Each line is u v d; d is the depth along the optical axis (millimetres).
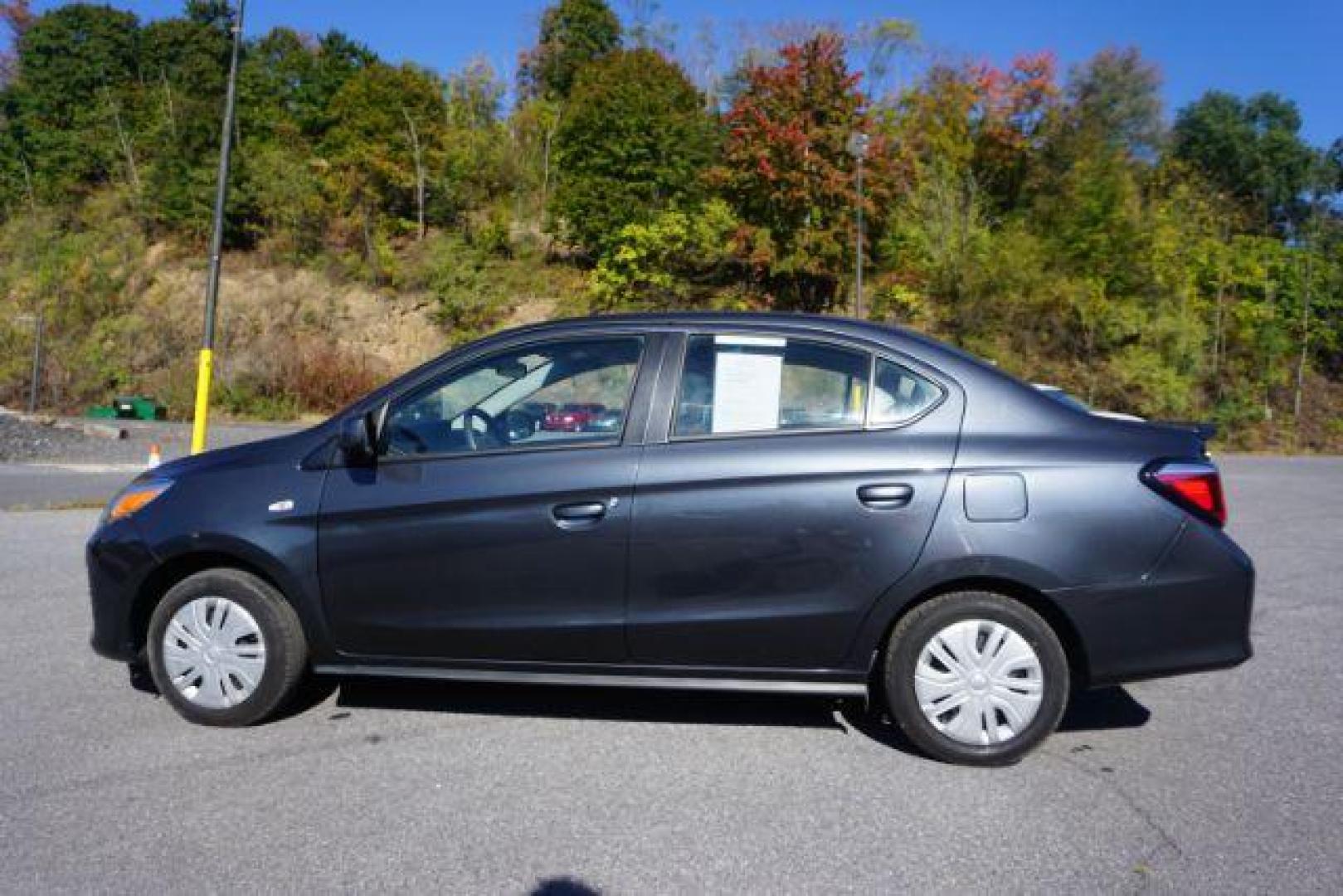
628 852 3293
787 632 4129
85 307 43406
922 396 4230
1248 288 40031
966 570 4016
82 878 3098
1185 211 41219
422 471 4336
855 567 4074
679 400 4297
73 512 11664
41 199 52688
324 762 4070
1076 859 3266
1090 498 4020
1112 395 36281
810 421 4234
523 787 3828
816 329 4371
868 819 3566
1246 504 14219
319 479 4402
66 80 57469
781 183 36344
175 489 4531
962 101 42781
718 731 4488
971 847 3352
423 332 41312
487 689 5074
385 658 4383
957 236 39250
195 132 49750
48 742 4270
